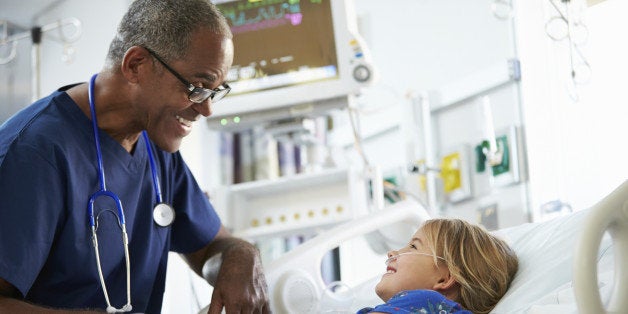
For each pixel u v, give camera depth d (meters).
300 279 1.81
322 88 2.81
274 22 2.87
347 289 1.91
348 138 3.78
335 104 2.86
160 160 1.81
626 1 2.31
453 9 3.29
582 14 2.46
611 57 2.37
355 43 2.80
